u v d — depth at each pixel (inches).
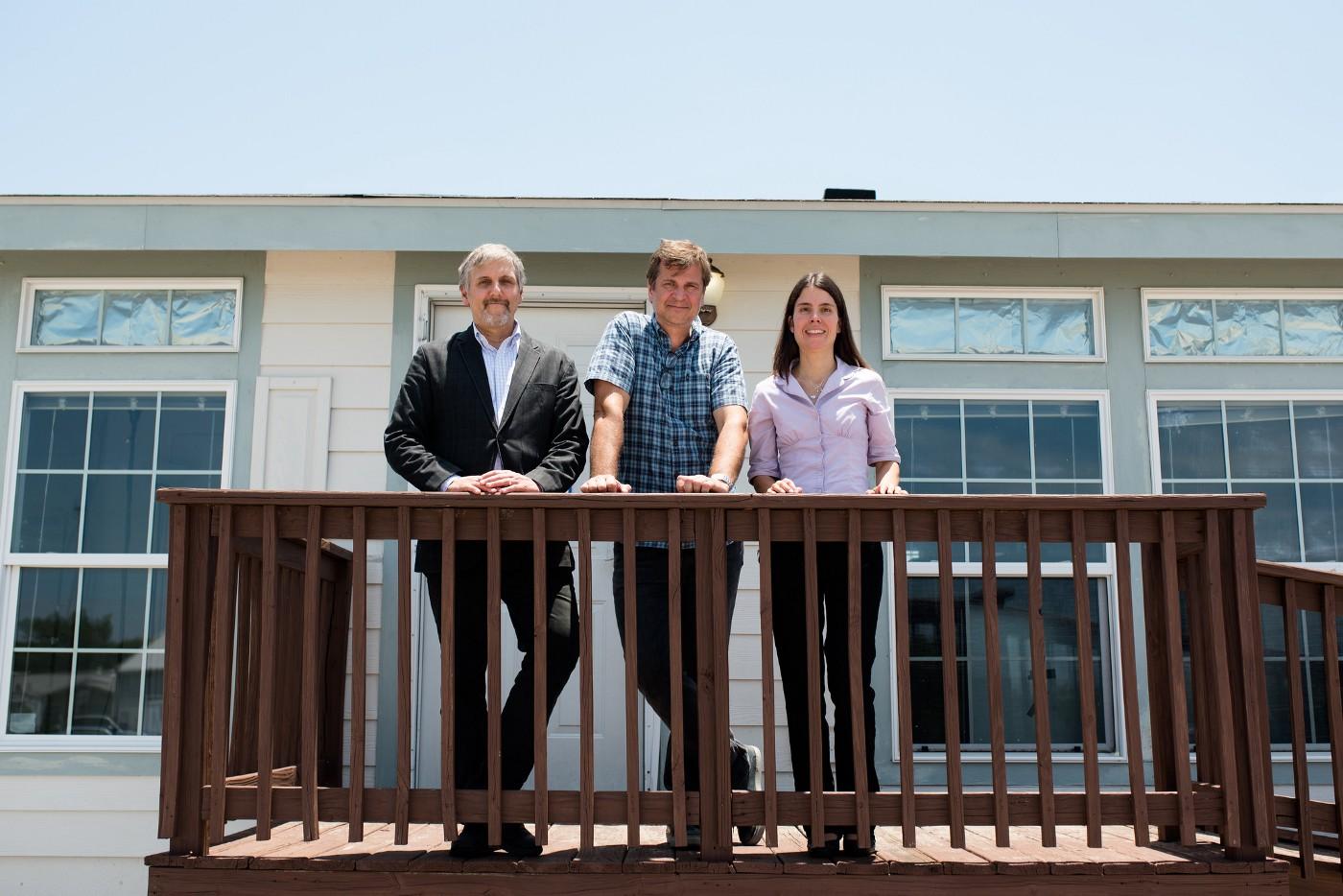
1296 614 136.2
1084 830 151.5
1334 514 202.2
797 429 135.7
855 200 199.2
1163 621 144.9
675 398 137.2
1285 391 204.5
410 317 204.4
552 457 130.5
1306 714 197.2
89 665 194.2
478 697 127.5
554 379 135.1
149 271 204.7
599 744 198.1
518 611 130.8
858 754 120.2
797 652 129.0
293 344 203.5
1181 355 206.1
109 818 187.2
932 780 191.0
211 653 135.7
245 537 131.8
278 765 154.5
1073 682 195.5
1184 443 204.4
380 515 123.8
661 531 122.6
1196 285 206.8
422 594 196.9
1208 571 124.8
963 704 194.4
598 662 200.7
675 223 197.6
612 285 204.4
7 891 185.0
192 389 202.2
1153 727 144.2
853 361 140.3
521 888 117.9
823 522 123.3
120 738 191.2
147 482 200.1
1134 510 126.0
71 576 197.3
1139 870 119.4
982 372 203.8
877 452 138.3
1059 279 206.7
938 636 196.4
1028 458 202.8
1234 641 125.1
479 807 119.8
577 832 149.6
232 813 122.0
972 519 126.3
